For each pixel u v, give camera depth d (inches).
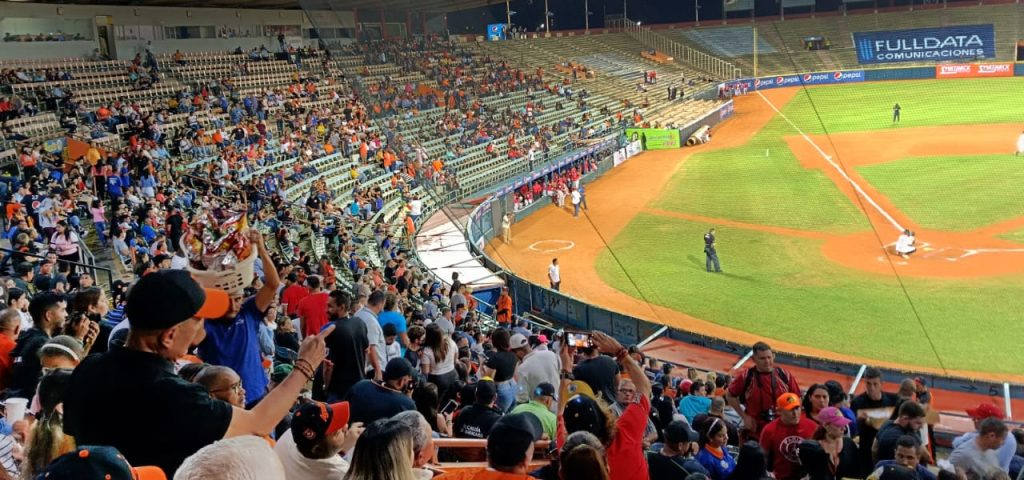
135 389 115.8
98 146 1017.5
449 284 599.8
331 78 1425.9
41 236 656.4
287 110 1317.7
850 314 496.4
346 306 258.4
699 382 351.3
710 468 232.8
